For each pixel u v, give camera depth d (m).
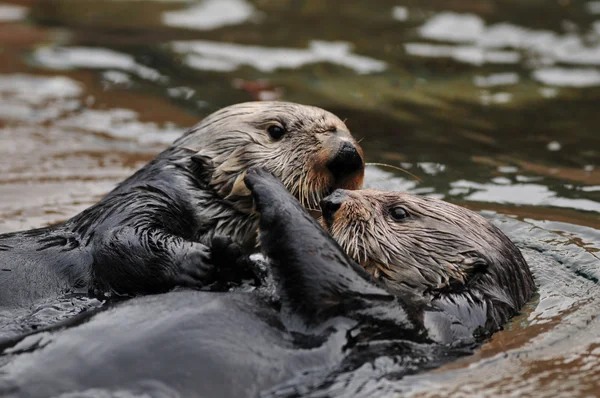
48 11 34.97
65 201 18.41
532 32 31.05
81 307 13.00
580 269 14.69
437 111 24.09
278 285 12.04
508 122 23.38
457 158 20.59
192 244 13.12
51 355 10.47
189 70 27.77
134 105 25.27
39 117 24.25
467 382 11.05
